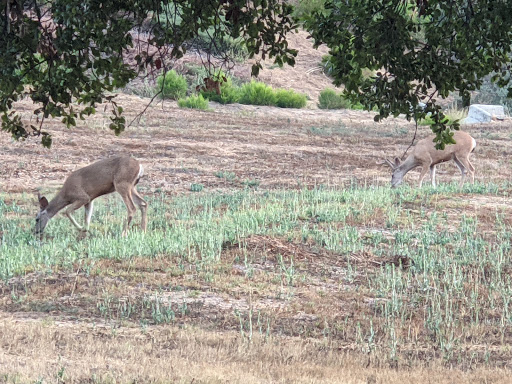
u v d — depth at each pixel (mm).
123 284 10250
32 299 9578
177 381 6664
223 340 8359
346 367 7723
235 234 12938
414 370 7738
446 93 8195
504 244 13109
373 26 7590
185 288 10250
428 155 19828
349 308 9930
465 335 9133
